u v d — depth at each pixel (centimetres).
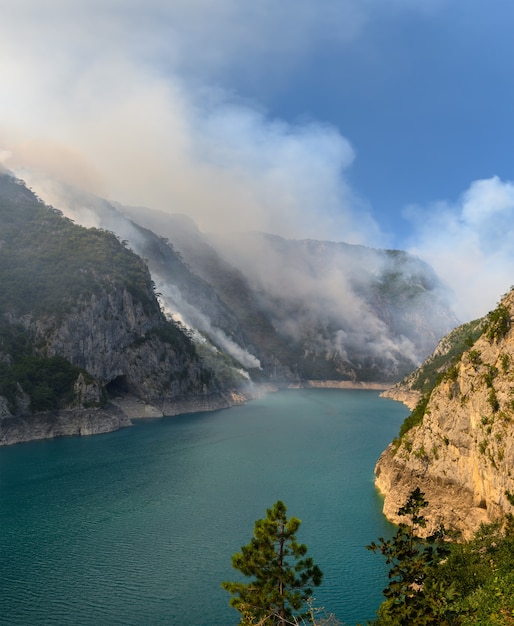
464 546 5278
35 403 17512
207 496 10238
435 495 7988
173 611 5909
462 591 4266
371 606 5981
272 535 3988
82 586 6500
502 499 6375
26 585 6525
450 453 7944
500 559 4678
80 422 17988
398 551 3309
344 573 6781
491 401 6950
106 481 11444
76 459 13700
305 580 4006
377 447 15375
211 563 7150
